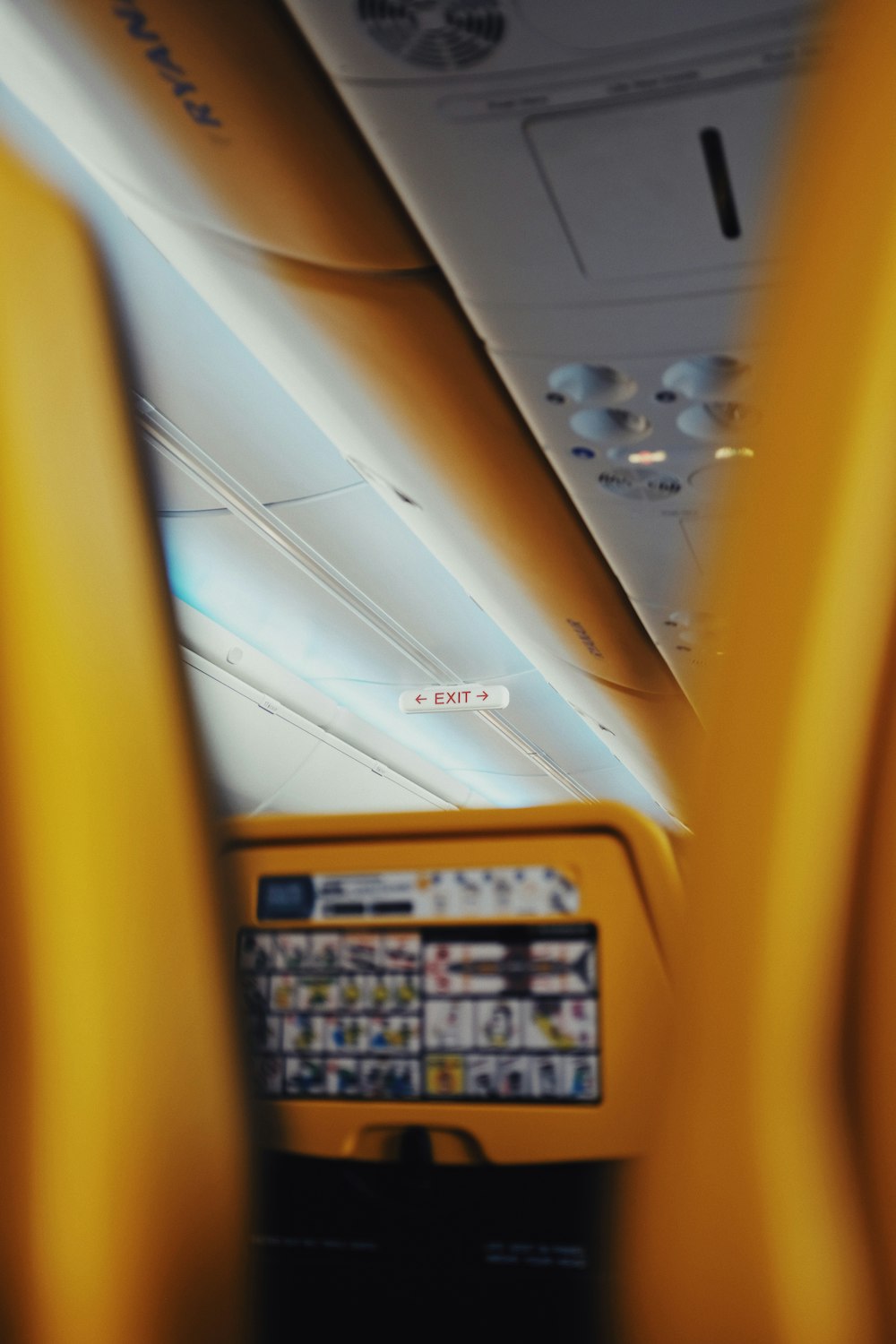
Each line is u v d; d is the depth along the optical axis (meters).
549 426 4.27
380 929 0.97
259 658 8.87
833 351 0.71
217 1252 0.88
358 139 2.69
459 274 3.24
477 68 2.38
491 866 0.96
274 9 2.27
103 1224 0.83
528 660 9.48
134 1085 0.86
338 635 8.91
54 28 2.48
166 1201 0.85
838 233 0.72
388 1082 0.95
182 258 3.55
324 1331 0.95
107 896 0.87
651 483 4.80
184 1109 0.88
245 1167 0.92
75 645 0.88
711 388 3.93
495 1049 0.93
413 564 7.41
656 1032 0.91
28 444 0.87
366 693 10.69
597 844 0.95
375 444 4.75
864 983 0.73
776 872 0.73
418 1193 0.95
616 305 3.34
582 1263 0.91
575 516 5.31
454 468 4.73
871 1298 0.71
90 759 0.87
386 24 2.27
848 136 0.72
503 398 4.08
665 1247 0.75
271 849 1.01
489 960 0.95
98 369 0.95
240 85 2.52
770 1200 0.72
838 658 0.71
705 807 0.77
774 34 2.21
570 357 3.68
